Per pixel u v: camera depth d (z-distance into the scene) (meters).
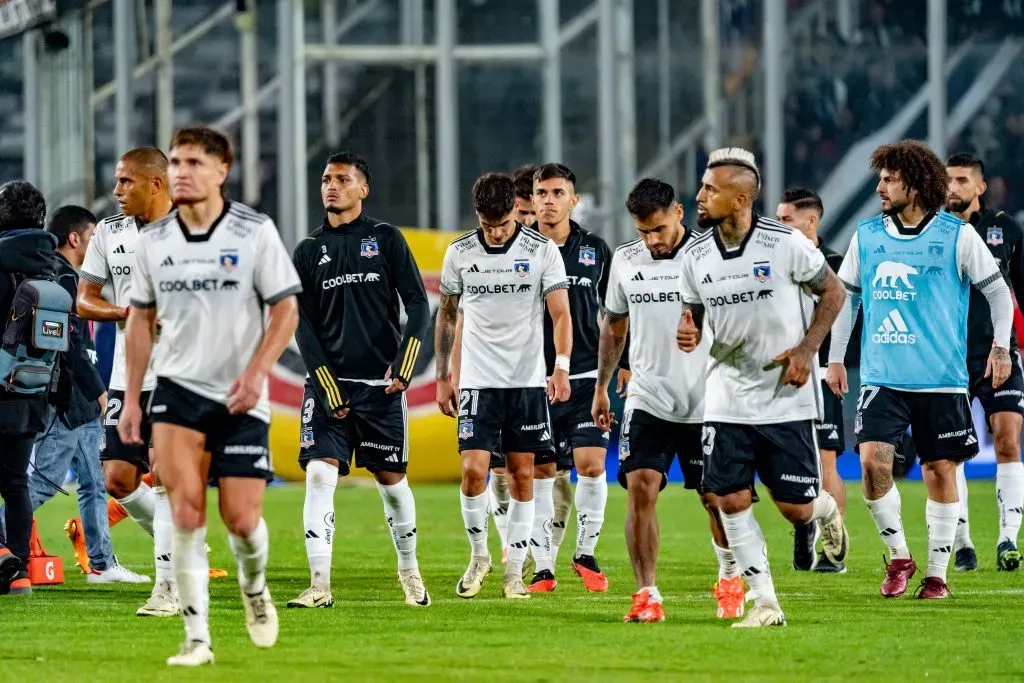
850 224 62.84
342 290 24.08
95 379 27.64
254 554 18.20
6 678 17.55
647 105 62.34
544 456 27.45
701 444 22.36
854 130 62.84
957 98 63.59
